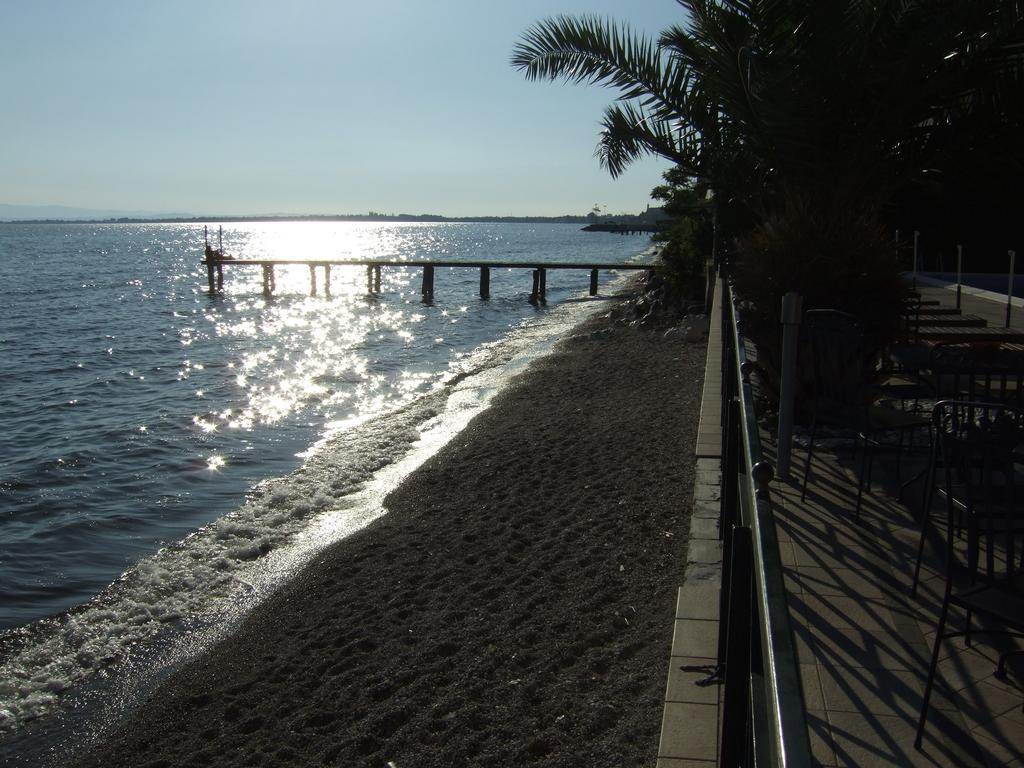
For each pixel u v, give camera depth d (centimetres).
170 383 1966
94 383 1988
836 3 705
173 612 741
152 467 1235
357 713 523
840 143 785
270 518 967
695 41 961
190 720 564
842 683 309
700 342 1964
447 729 477
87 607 762
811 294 646
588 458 1021
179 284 5466
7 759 544
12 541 940
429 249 12062
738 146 909
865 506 480
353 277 6394
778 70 742
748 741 203
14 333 2938
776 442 614
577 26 942
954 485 388
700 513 583
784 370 522
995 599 265
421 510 923
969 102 812
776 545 186
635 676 482
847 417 480
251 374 2050
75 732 570
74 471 1225
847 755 269
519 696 495
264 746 509
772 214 754
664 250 2720
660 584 616
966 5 709
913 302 774
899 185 834
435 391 1722
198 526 974
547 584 655
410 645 601
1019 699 295
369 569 770
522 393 1585
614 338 2302
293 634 666
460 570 725
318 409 1606
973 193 1013
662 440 1062
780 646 149
